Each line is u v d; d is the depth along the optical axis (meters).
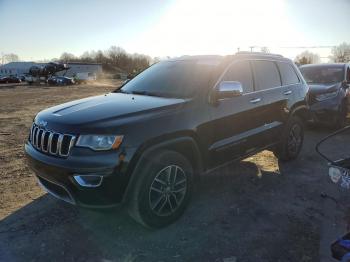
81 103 3.83
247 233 3.39
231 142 4.12
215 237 3.32
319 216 3.73
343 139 7.28
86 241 3.27
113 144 3.00
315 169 5.28
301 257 3.00
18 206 4.00
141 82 4.57
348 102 8.48
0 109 14.39
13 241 3.26
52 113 3.53
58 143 3.14
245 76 4.49
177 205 3.55
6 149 6.70
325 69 8.94
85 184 2.97
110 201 3.04
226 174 5.02
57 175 3.10
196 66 4.31
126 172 3.04
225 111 3.99
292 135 5.52
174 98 3.82
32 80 50.88
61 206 3.98
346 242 2.37
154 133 3.21
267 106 4.75
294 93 5.42
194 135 3.61
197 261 2.96
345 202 2.46
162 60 5.12
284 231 3.43
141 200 3.19
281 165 5.47
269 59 5.10
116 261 2.96
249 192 4.39
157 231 3.44
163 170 3.33
